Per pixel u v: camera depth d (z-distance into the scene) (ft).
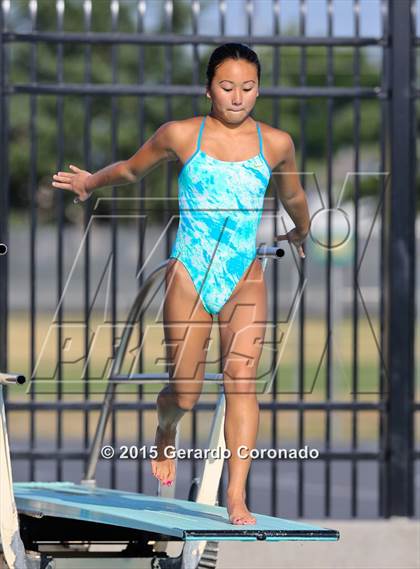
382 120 102.89
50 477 152.46
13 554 66.28
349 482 154.81
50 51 323.78
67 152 325.83
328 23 101.14
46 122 329.52
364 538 98.37
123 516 64.54
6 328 98.17
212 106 65.16
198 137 64.59
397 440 102.83
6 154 98.63
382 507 104.17
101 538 79.25
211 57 64.23
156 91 99.55
